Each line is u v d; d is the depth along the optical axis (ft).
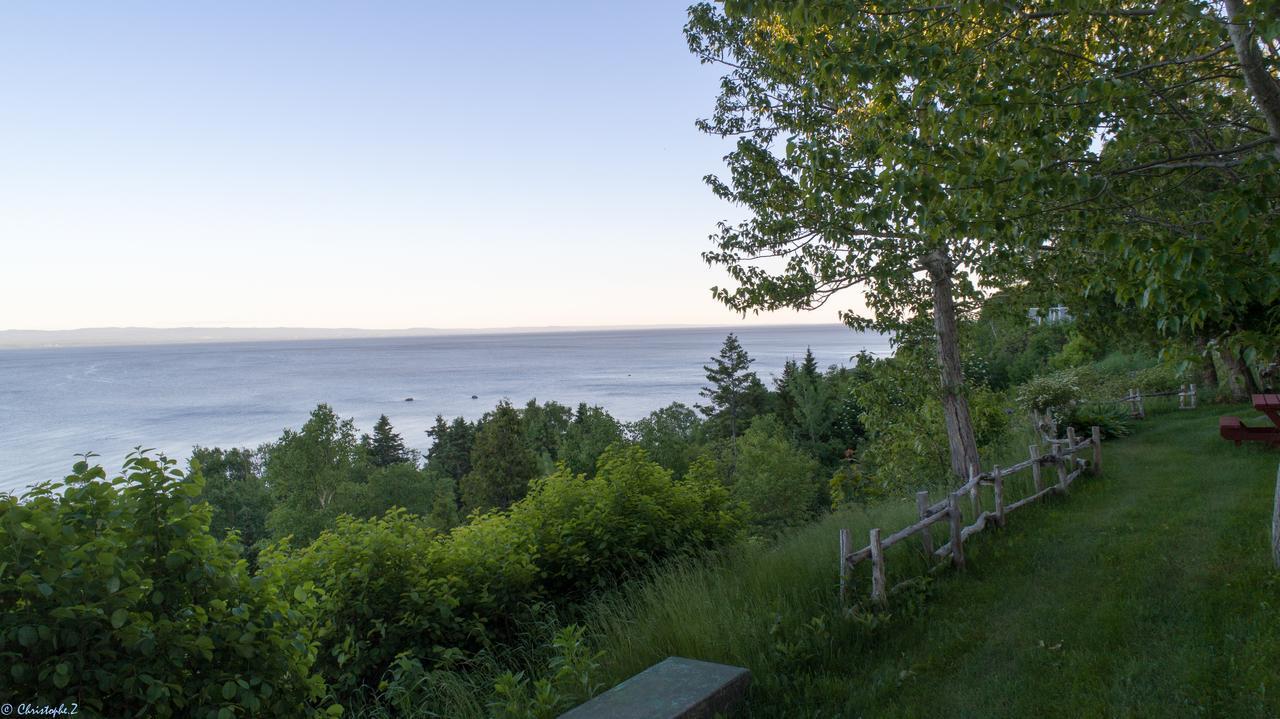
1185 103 24.41
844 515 40.75
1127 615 19.81
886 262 34.30
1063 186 18.75
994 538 29.35
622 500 31.50
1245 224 16.43
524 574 25.62
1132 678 16.35
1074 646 18.53
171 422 633.20
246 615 12.81
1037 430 54.85
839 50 21.27
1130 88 18.33
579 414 322.34
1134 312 54.39
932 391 40.57
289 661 13.79
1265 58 17.38
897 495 47.06
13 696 10.84
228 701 12.64
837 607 22.39
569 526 28.68
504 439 222.07
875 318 41.78
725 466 169.48
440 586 23.34
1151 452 47.03
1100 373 83.61
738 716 16.49
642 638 21.68
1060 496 36.06
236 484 227.81
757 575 26.11
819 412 200.03
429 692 19.74
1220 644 17.42
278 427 575.79
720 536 33.58
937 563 25.72
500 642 25.29
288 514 171.42
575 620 26.63
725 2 21.65
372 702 21.56
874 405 47.11
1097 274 21.90
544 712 16.16
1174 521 28.66
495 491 217.15
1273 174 16.46
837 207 33.65
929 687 17.40
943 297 39.88
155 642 11.84
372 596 22.45
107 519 11.91
